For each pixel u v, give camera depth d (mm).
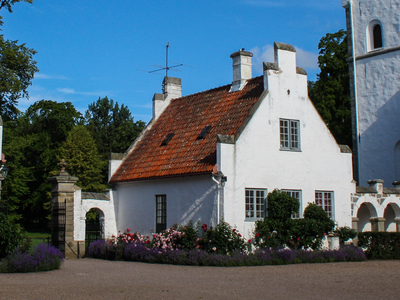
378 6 35594
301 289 13984
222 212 22797
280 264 20938
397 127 33969
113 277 16781
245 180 23656
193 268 19547
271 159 24672
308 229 23562
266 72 25141
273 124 25016
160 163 27234
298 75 26328
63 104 62688
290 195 24641
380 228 28188
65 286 14508
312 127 26469
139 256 22922
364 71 36062
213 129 26172
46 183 57406
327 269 18984
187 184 25000
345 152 27547
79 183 55312
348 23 37281
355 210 27578
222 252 21656
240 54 27906
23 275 17156
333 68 45688
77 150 55406
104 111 90938
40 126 62219
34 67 40812
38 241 38781
